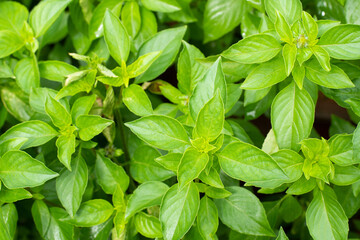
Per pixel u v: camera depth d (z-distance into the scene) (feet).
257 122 2.70
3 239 1.97
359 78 2.08
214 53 2.51
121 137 2.19
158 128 1.95
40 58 2.55
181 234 1.92
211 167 1.95
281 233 1.95
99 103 2.28
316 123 2.74
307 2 2.31
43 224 2.11
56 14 2.17
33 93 2.09
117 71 2.06
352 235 2.52
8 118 2.34
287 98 2.01
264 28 2.07
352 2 2.14
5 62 2.21
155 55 2.06
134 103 2.04
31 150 2.21
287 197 2.18
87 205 2.06
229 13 2.33
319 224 1.99
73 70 2.15
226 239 2.31
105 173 2.09
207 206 2.00
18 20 2.24
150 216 2.04
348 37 1.96
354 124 2.66
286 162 1.98
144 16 2.25
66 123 2.02
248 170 1.90
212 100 1.89
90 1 2.29
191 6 2.49
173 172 2.10
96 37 2.24
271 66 1.99
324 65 1.94
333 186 2.12
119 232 2.04
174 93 2.15
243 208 2.02
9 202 2.02
